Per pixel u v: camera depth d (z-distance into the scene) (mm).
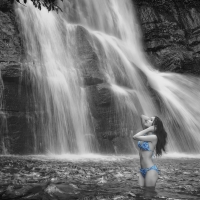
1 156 12641
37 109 15125
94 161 11719
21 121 14492
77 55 19453
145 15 28438
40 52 18859
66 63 19172
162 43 27234
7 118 14117
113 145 16297
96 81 17672
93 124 16297
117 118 16797
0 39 17078
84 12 25219
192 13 30547
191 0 30953
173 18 29812
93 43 20734
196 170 9852
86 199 5629
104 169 9344
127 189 6570
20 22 18812
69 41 20359
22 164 9797
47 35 19672
